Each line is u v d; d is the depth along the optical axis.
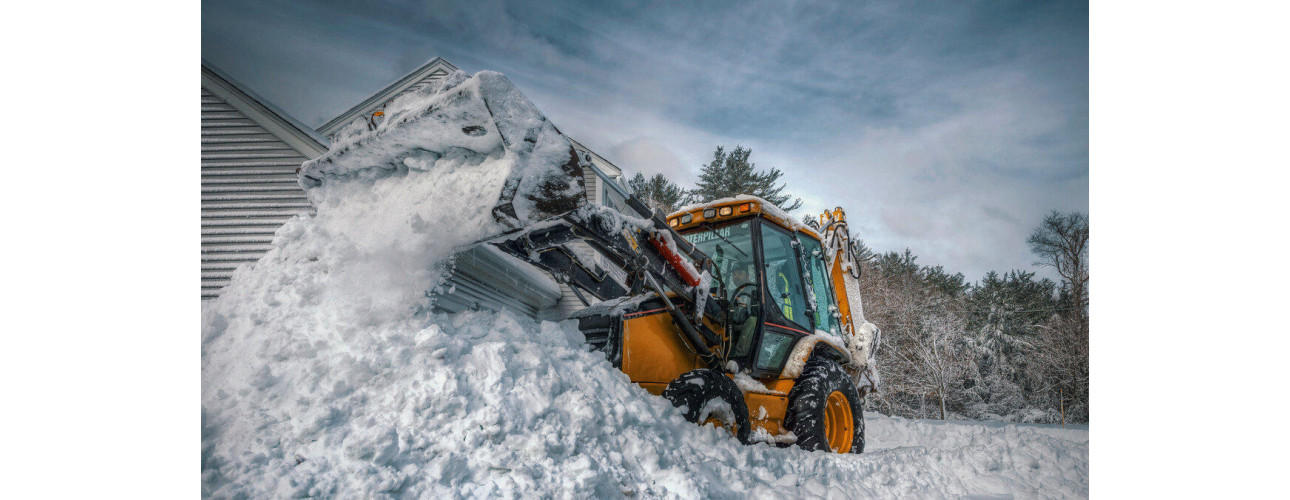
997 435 4.77
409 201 3.52
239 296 3.43
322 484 2.23
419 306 3.18
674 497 2.93
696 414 3.73
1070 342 17.41
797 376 4.77
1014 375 18.20
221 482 2.17
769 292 4.68
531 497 2.44
